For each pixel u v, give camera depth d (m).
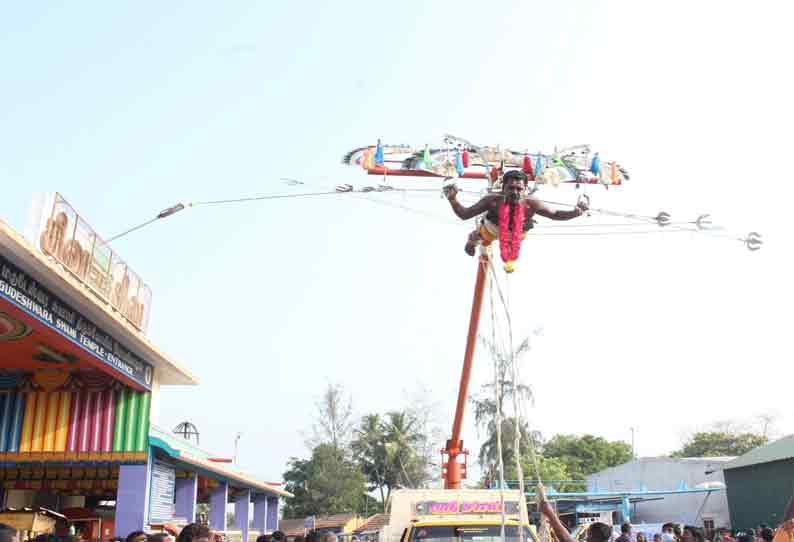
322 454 60.91
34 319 12.39
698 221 12.23
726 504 38.53
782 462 29.36
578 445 74.31
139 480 17.53
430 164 9.12
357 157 9.09
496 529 12.14
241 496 31.44
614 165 9.27
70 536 7.87
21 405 17.94
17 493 20.95
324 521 56.28
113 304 15.31
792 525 7.06
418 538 12.03
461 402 18.62
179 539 7.10
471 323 15.46
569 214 7.61
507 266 6.63
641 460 45.09
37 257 11.41
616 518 42.84
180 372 19.03
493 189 7.27
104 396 18.05
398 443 59.53
